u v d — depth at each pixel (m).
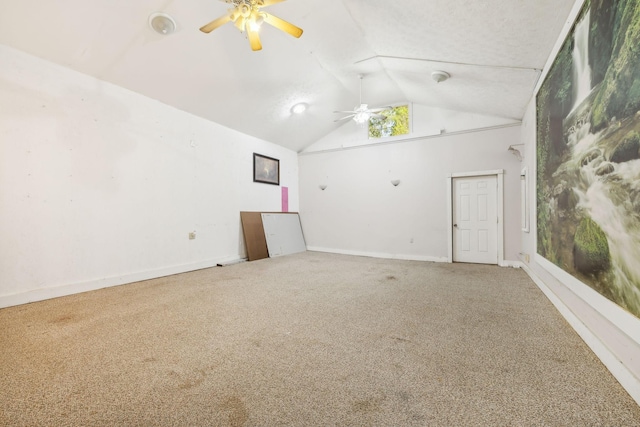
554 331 2.22
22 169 3.00
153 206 4.22
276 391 1.49
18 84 2.97
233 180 5.63
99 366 1.74
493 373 1.65
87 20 2.88
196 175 4.89
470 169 5.38
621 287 1.54
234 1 2.40
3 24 2.71
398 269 4.81
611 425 1.24
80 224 3.43
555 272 2.74
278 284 3.79
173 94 4.27
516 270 4.66
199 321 2.48
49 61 3.19
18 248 2.96
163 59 3.60
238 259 5.58
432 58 3.61
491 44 2.92
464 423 1.25
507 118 5.04
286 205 7.09
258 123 5.72
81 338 2.14
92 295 3.28
